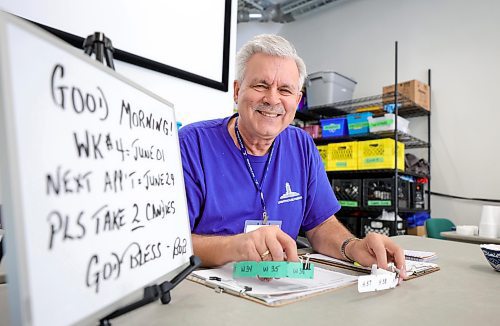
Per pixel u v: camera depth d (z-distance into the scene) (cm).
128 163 39
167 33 136
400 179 292
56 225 28
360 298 52
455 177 322
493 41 311
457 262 85
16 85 25
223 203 96
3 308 41
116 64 122
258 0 420
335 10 423
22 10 101
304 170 110
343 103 342
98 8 116
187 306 46
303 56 449
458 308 49
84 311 29
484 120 311
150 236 41
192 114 147
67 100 30
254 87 93
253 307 46
